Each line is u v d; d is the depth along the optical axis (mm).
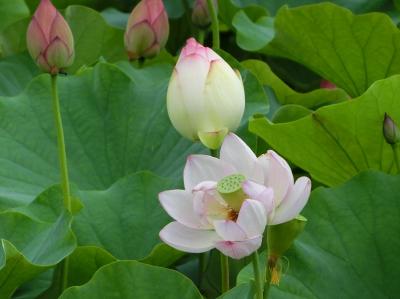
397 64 2570
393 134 2139
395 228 2012
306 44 2646
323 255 1981
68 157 2373
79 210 2135
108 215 2174
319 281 1940
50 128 2393
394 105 2162
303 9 2572
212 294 2217
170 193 1599
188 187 1613
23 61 2705
